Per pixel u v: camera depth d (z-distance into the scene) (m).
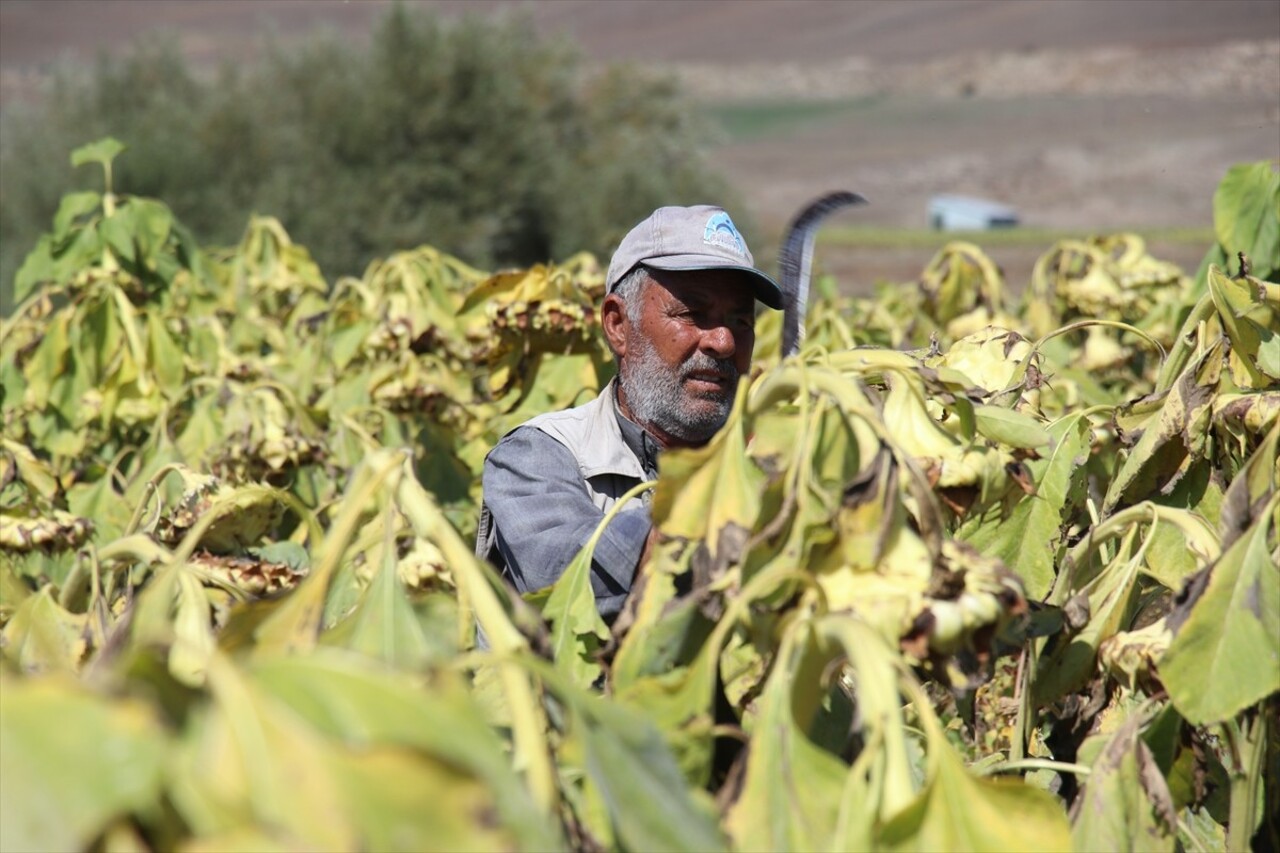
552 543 4.12
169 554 2.65
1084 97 87.06
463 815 1.45
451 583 4.52
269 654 1.99
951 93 100.50
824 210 4.05
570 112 31.98
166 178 25.52
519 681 1.95
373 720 1.50
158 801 1.45
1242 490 2.58
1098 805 2.45
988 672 2.33
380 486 2.18
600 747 1.86
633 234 4.40
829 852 2.00
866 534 2.17
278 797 1.43
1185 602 2.53
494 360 6.38
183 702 1.60
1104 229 55.88
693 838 1.87
